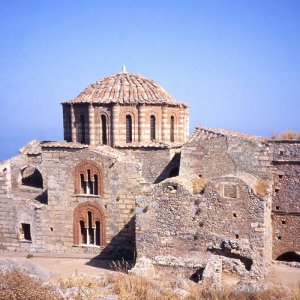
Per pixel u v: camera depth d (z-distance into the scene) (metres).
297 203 37.19
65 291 23.47
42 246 42.94
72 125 45.53
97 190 40.91
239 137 38.00
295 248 37.72
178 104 46.34
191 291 26.77
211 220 34.66
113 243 40.88
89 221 41.69
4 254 43.00
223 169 38.50
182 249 35.41
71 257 41.38
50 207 42.31
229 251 34.03
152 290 25.48
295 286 29.83
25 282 22.70
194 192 35.72
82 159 40.78
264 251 33.62
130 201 39.88
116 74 49.06
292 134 44.09
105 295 23.23
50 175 42.00
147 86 47.09
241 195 33.75
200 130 41.09
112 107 43.19
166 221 35.66
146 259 35.38
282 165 37.31
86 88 47.91
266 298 24.34
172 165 42.00
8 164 46.38
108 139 44.06
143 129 44.06
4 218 43.91
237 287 26.77
